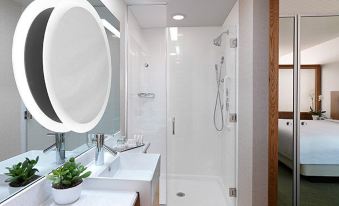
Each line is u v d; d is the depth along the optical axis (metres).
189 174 3.30
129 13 2.52
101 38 1.67
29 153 1.01
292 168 2.30
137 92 2.78
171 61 3.25
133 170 1.72
